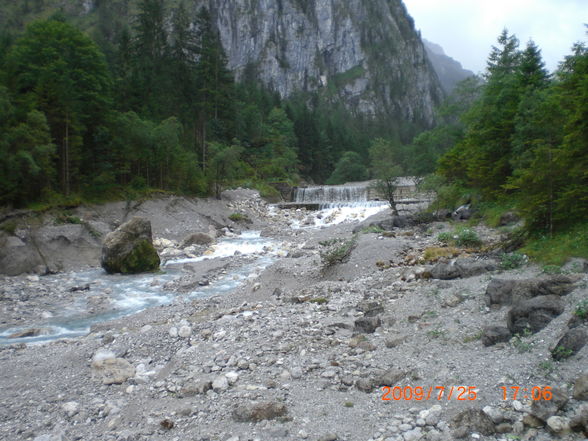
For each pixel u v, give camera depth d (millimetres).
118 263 22469
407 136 175875
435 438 5117
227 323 11164
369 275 15133
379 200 51625
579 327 6637
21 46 35531
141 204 35469
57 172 31656
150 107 50906
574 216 11961
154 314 14383
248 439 5645
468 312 8891
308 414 6203
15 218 24688
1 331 13578
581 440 4680
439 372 6758
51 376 8961
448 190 28578
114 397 7727
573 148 12219
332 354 8305
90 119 35812
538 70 26422
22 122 28266
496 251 13555
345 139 112562
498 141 24500
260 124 82875
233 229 39062
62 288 19328
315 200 59594
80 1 152875
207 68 64000
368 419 5906
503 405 5598
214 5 176625
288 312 11680
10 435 6590
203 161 52094
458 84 43094
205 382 7402
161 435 6008
